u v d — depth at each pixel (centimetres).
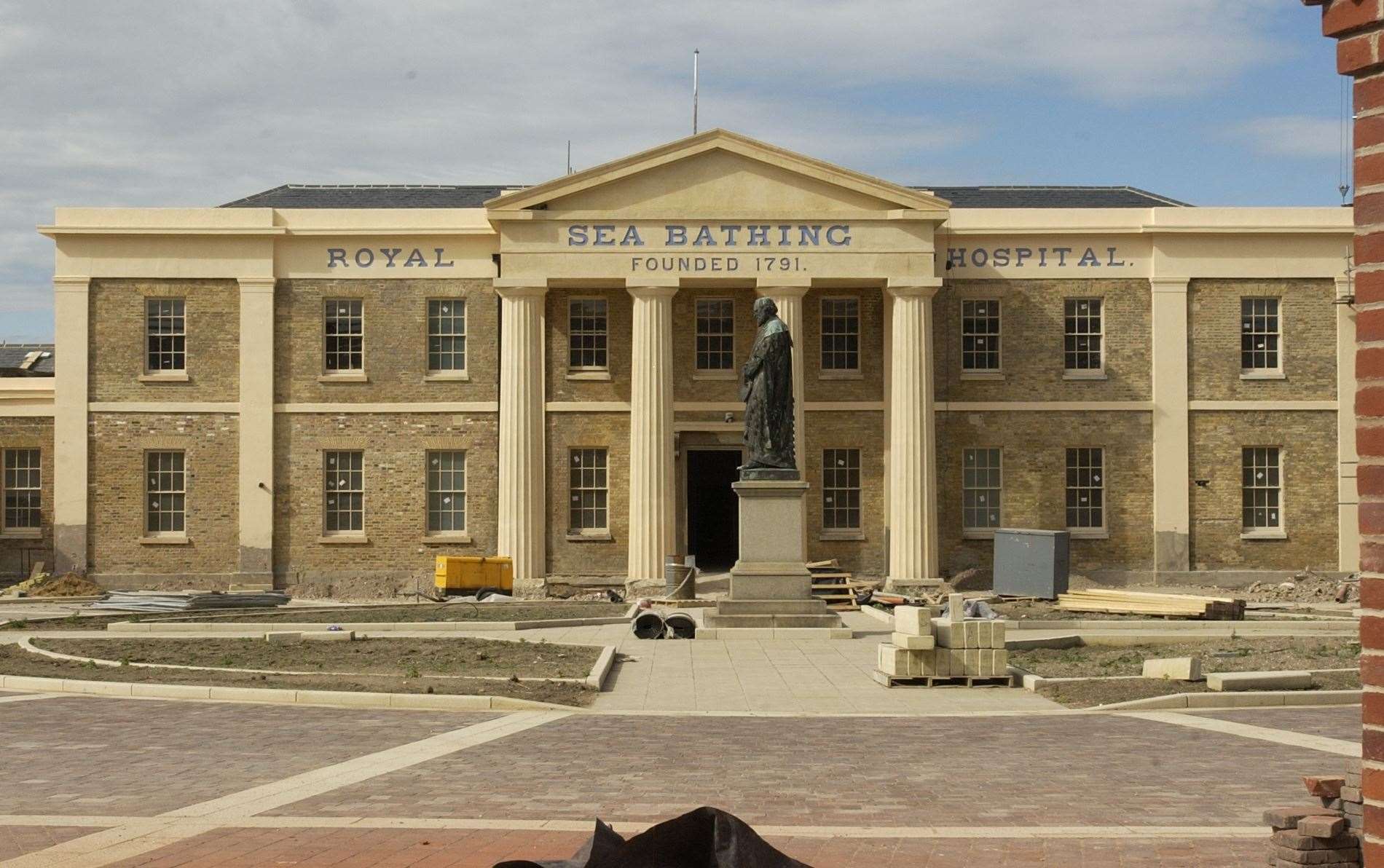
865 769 1395
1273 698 1936
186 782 1303
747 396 3002
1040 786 1290
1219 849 1003
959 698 2047
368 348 4675
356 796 1230
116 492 4641
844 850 1008
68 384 4641
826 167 4453
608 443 4662
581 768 1392
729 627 2908
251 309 4653
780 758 1469
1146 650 2591
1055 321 4691
